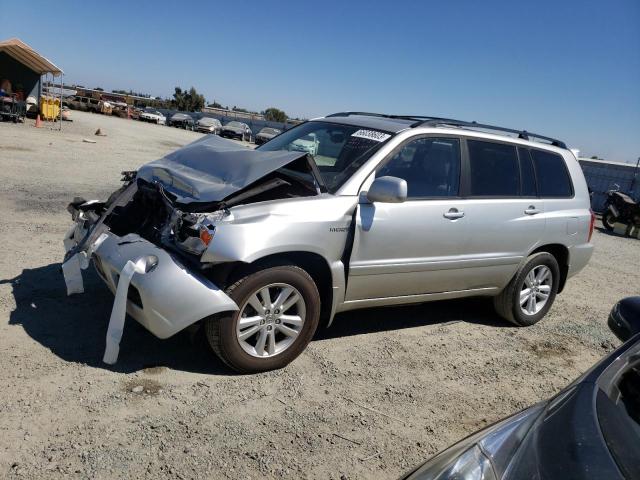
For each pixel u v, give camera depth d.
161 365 4.06
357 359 4.66
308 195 4.38
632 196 20.78
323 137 5.21
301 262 4.30
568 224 6.04
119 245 4.05
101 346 4.18
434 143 5.02
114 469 2.94
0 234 6.65
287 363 4.26
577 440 1.93
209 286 3.76
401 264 4.71
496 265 5.47
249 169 4.14
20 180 10.53
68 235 4.77
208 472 3.03
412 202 4.73
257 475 3.07
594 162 22.22
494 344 5.45
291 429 3.54
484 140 5.41
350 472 3.23
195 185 4.09
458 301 6.63
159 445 3.19
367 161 4.59
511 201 5.48
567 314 6.79
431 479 1.96
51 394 3.50
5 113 24.50
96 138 23.19
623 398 2.22
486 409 4.18
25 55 25.72
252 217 3.92
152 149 21.81
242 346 3.98
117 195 4.71
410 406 4.05
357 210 4.37
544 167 5.97
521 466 1.89
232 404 3.71
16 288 5.02
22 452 2.96
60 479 2.81
